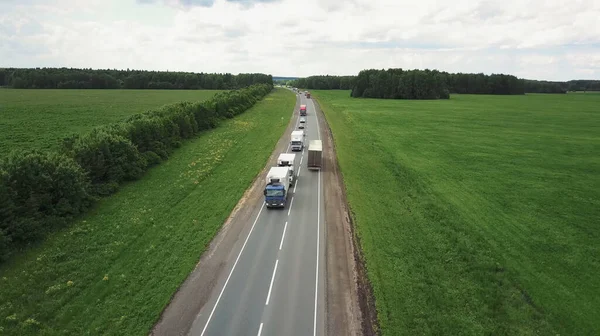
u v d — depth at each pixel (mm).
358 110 130625
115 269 30656
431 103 166750
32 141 66312
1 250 30172
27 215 34188
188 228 37781
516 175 54906
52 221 35844
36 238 33625
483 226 38188
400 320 24797
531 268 30828
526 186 50156
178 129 70750
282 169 47219
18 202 33781
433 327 24062
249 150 68125
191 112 80375
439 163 60812
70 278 29250
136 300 27016
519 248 34000
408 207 42812
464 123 102938
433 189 48688
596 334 23562
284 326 24641
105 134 49562
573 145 75125
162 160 59969
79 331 24109
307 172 56750
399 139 78938
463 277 29562
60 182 37562
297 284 29062
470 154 66938
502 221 39406
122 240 35062
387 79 194500
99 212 40500
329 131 88375
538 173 55906
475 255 32531
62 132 74750
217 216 40719
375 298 27016
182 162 59812
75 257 32031
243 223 39594
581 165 60438
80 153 44625
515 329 23906
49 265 30531
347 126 94312
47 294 27203
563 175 55094
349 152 67375
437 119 110312
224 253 33656
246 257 32969
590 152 69250
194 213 41281
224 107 100188
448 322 24484
